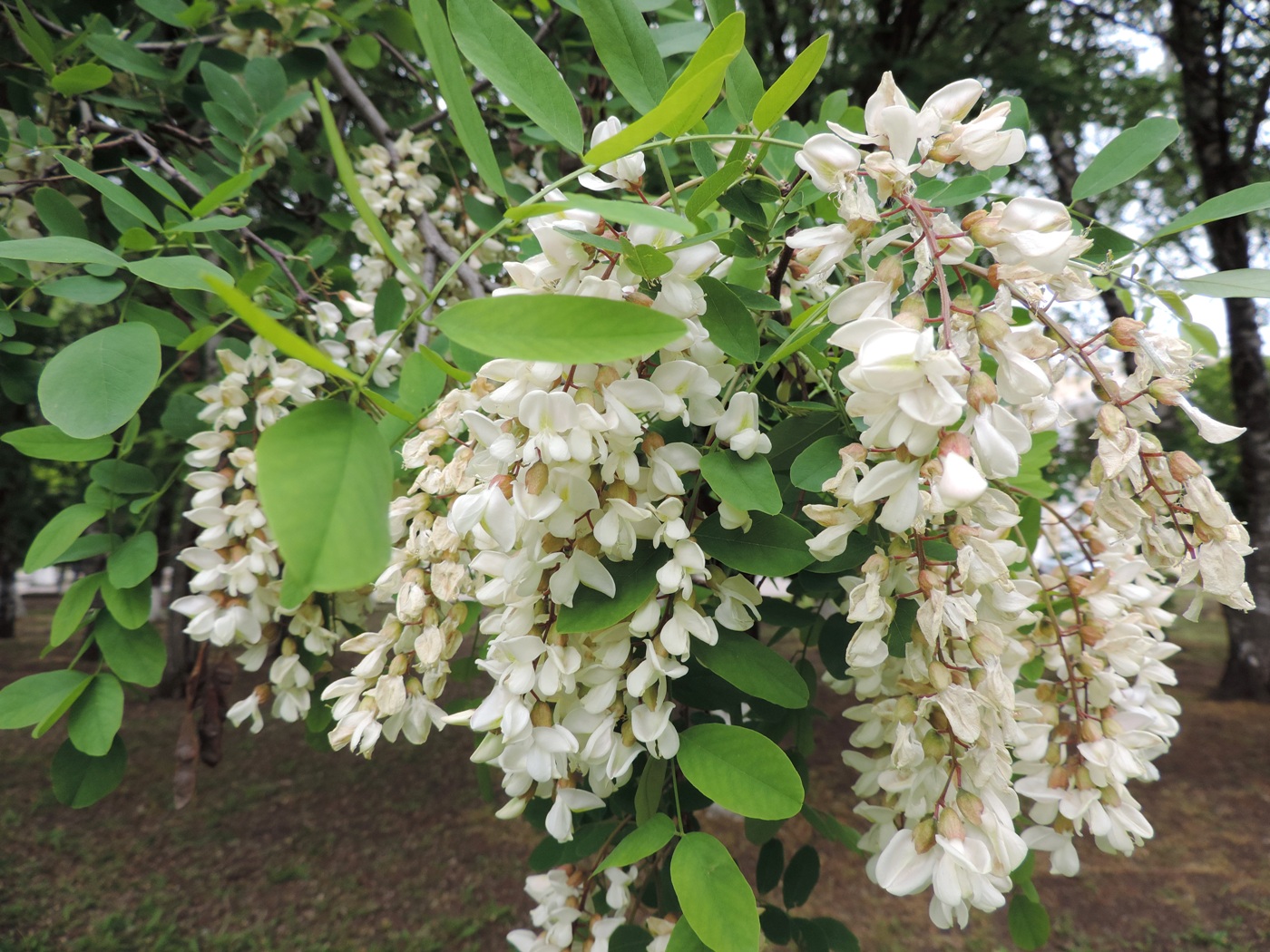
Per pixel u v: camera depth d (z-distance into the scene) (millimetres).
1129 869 1064
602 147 193
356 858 1106
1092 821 262
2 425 519
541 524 216
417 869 1075
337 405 155
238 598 358
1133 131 298
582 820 341
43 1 496
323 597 374
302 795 1311
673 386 220
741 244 268
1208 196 1621
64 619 340
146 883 1036
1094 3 1659
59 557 346
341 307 491
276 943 916
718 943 211
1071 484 1125
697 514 267
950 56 1251
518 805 264
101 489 365
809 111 1082
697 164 272
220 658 419
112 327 259
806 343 237
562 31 557
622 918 300
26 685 329
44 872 1052
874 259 263
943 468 184
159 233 371
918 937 902
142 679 343
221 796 1303
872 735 279
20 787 1314
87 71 403
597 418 200
